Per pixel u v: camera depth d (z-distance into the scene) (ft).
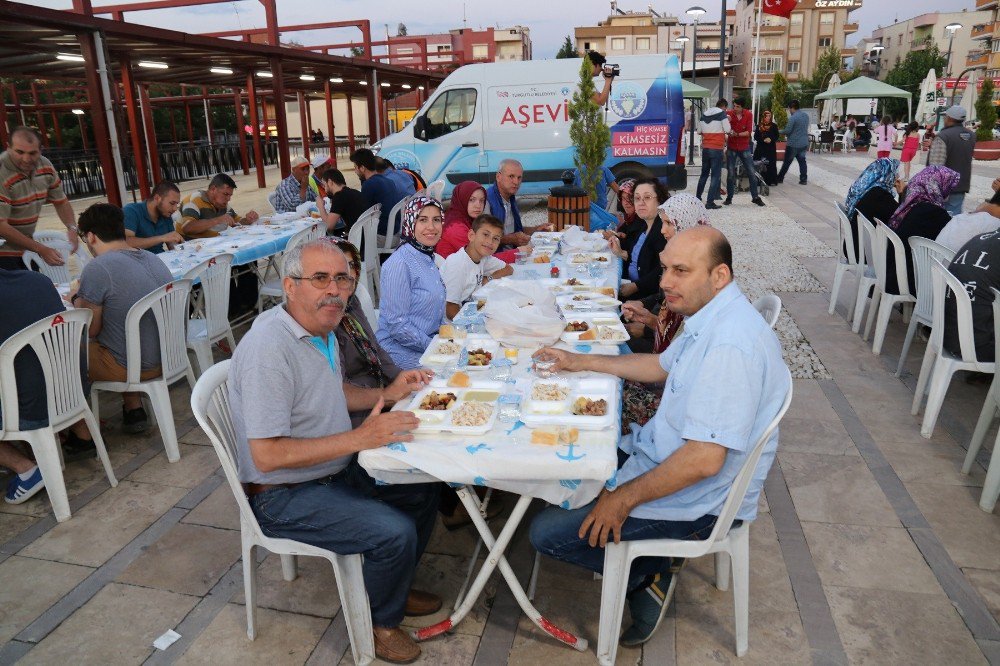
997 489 9.48
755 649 7.34
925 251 13.32
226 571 8.95
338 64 47.44
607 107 33.53
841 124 112.16
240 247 17.72
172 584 8.70
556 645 7.50
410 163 35.96
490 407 7.00
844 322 18.10
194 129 97.76
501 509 10.16
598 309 10.89
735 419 6.10
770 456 6.89
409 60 82.84
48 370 9.75
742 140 37.52
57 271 17.83
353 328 9.21
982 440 10.41
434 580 8.68
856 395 13.58
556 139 34.50
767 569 8.64
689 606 8.06
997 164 60.95
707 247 6.61
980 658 7.09
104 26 26.73
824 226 31.22
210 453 12.25
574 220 20.81
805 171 47.44
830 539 9.18
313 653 7.50
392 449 6.41
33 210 15.88
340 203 22.16
